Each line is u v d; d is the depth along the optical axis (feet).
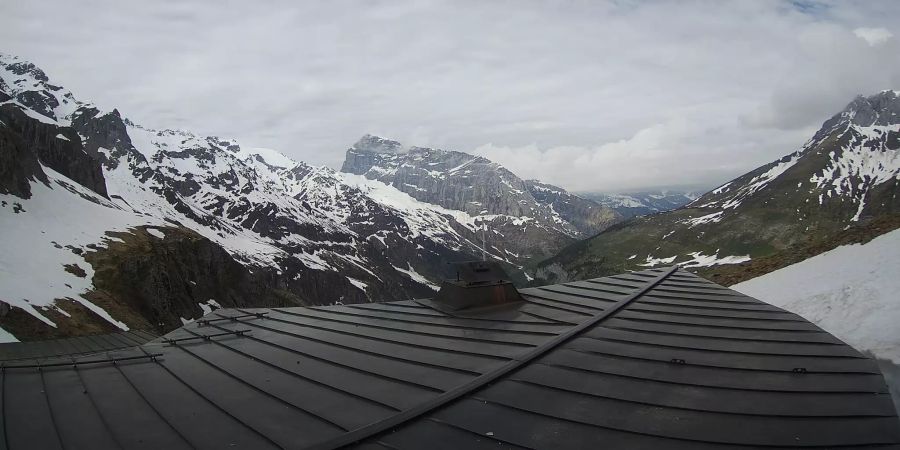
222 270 560.61
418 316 88.69
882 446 34.91
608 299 88.84
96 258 353.72
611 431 38.68
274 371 60.03
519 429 39.86
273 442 39.91
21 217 364.38
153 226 525.75
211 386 55.26
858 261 157.89
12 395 53.26
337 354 65.77
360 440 39.22
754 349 55.98
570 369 52.95
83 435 42.42
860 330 115.14
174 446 40.04
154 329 298.15
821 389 44.21
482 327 75.87
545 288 106.01
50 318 223.30
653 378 48.80
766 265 197.67
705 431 37.68
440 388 49.37
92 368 65.16
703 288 97.96
